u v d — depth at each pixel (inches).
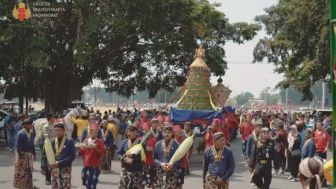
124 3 1296.8
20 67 1205.7
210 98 832.3
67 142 406.6
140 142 417.1
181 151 403.2
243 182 633.6
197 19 1477.6
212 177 358.6
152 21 1400.1
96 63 1433.3
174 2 1392.7
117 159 844.0
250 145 527.5
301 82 1425.9
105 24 1295.5
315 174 266.8
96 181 476.1
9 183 583.5
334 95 156.5
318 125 629.0
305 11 1263.5
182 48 1492.4
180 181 423.2
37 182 588.7
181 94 861.8
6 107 1990.7
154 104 4456.2
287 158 677.3
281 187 599.5
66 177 406.0
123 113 1219.2
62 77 1416.1
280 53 1499.8
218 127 649.0
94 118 717.3
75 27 1355.8
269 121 1017.5
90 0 1258.6
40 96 1494.8
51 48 1362.0
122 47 1485.0
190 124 733.3
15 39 1066.1
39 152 918.4
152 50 1455.5
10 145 979.3
